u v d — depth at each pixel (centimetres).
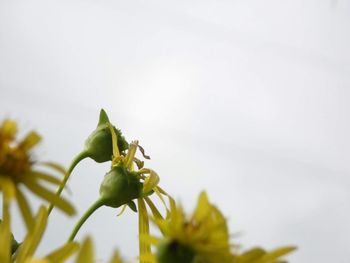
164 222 25
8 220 25
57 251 25
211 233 25
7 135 26
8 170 26
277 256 24
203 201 26
